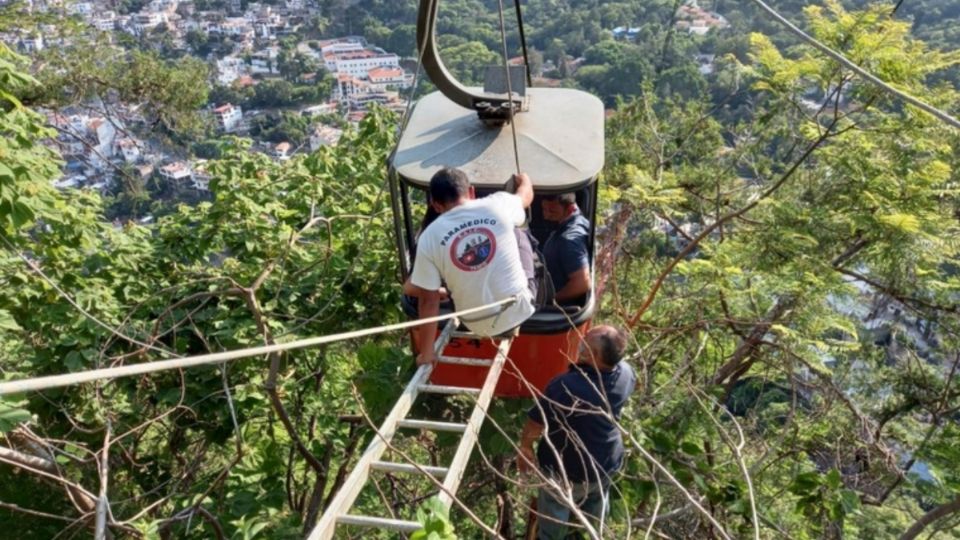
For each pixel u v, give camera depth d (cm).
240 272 642
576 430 427
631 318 762
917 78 739
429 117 526
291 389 641
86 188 726
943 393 692
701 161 993
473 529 662
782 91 792
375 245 704
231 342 609
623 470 486
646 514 545
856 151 742
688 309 734
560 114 514
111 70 1385
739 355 735
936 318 727
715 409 660
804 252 727
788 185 836
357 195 753
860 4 938
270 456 614
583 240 484
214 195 705
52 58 1316
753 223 809
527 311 407
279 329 613
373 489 651
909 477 629
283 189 745
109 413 512
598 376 416
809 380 699
